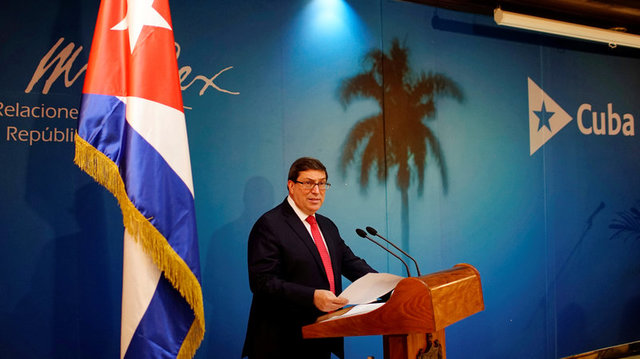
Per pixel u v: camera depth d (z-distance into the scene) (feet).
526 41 13.39
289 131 10.62
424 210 11.86
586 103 14.15
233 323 9.98
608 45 14.55
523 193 13.11
